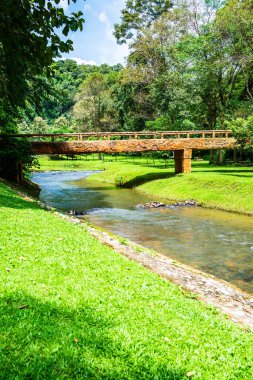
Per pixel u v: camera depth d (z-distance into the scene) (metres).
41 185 49.03
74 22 8.22
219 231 22.03
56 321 6.42
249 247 18.44
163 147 41.44
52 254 10.38
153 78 66.69
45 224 14.30
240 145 37.44
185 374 5.42
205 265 15.52
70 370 5.09
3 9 8.29
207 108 61.44
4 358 5.14
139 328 6.61
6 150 33.50
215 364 5.76
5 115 31.98
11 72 12.03
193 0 56.22
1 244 10.71
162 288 9.09
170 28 64.56
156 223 24.48
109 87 106.94
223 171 43.84
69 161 89.06
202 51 52.47
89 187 46.22
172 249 18.06
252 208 27.50
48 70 10.23
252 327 8.38
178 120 56.97
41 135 36.25
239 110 50.72
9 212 15.68
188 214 27.72
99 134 39.19
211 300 9.95
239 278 13.93
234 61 49.91
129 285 8.81
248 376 5.58
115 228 22.94
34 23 8.55
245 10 46.34
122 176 50.12
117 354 5.64
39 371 4.95
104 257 10.95
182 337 6.49
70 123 136.75
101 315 6.89
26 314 6.49
